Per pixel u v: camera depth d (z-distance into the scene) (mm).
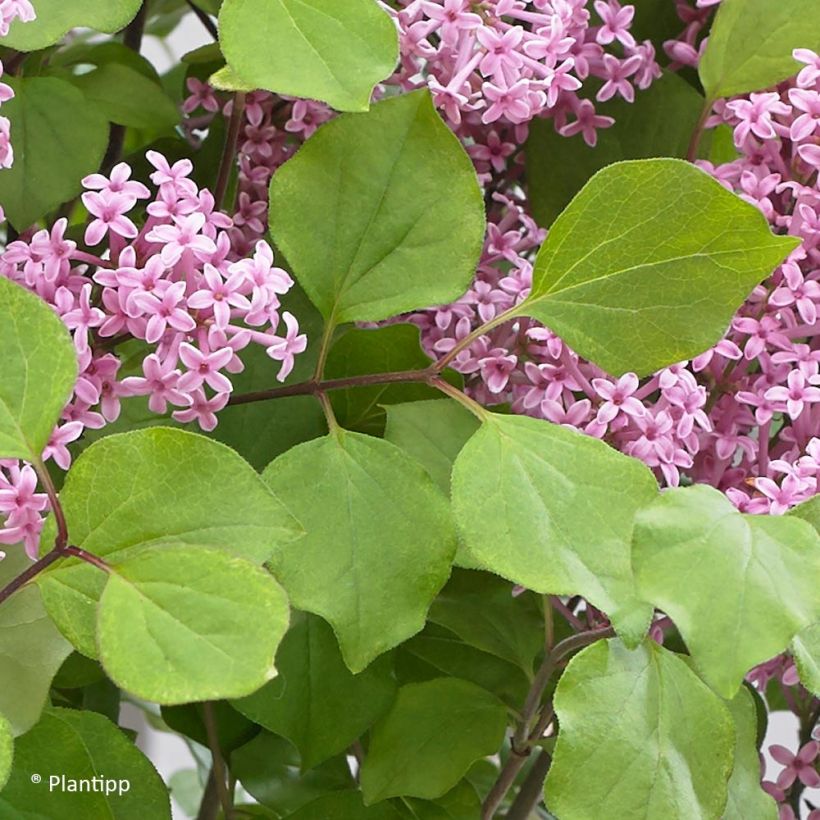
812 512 474
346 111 478
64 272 494
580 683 469
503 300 523
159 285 483
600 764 465
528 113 510
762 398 518
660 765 467
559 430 477
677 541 450
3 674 473
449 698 525
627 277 478
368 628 472
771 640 445
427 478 479
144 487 452
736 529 452
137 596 437
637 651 473
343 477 478
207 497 452
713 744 471
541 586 464
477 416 483
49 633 476
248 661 432
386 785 523
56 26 485
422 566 475
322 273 489
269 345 492
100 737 501
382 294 489
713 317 477
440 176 487
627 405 506
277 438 523
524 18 512
